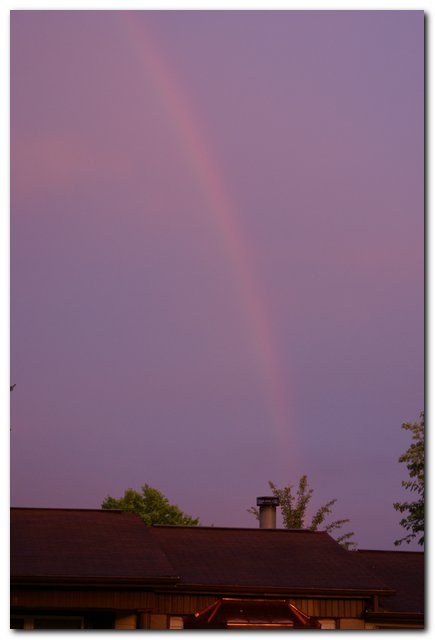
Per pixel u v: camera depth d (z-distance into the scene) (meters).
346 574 21.17
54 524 21.89
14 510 22.95
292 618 19.09
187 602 19.72
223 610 19.22
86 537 20.94
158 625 19.36
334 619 20.25
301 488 42.78
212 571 20.64
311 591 20.00
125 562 19.36
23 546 19.91
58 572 18.38
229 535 23.91
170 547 22.28
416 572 23.75
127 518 23.16
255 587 19.81
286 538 23.98
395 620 20.30
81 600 18.53
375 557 24.84
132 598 18.81
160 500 53.75
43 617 18.86
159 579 18.69
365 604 20.50
